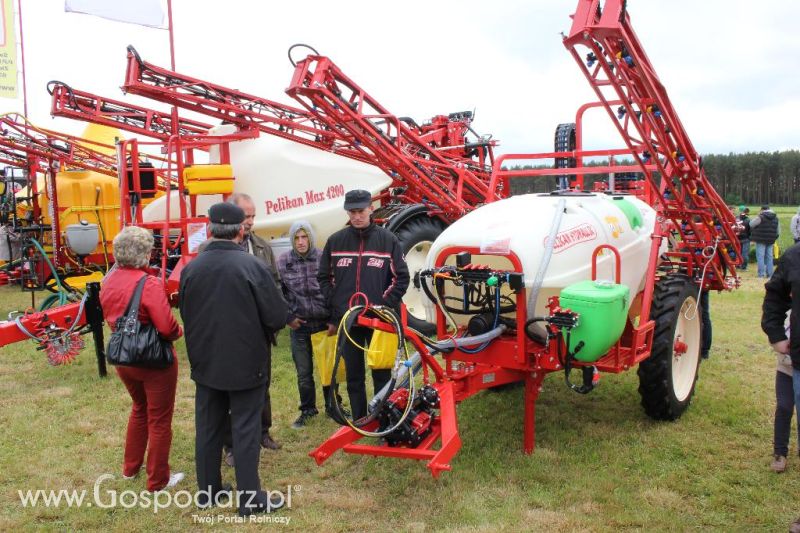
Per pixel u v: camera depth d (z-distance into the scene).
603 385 5.54
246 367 3.33
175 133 6.54
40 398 5.44
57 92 7.33
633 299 4.81
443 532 3.23
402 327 3.52
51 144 9.35
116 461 4.18
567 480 3.78
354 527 3.34
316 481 3.87
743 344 6.90
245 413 3.42
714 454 4.14
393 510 3.49
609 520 3.32
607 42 3.73
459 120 9.95
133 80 6.07
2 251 9.45
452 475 3.86
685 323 4.92
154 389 3.61
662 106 4.03
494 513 3.41
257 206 7.05
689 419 4.73
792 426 4.67
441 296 3.99
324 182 7.34
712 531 3.24
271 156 7.11
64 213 9.62
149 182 6.77
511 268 4.16
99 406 5.25
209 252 3.36
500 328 3.93
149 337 3.47
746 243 13.34
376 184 7.75
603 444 4.27
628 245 4.54
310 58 6.05
